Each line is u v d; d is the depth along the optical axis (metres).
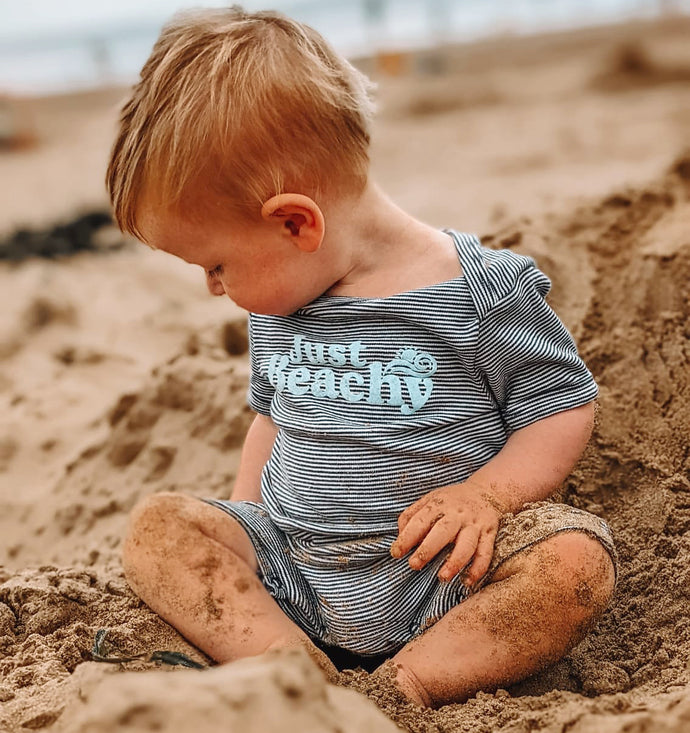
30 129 14.02
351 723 1.40
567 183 7.39
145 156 1.99
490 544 1.99
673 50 16.38
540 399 2.16
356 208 2.13
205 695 1.29
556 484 2.14
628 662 2.09
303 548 2.21
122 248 7.37
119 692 1.30
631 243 3.39
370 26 26.14
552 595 1.91
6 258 7.22
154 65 2.09
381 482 2.14
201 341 3.67
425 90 14.98
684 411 2.70
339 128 2.04
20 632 2.19
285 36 2.10
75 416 4.32
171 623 2.12
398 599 2.12
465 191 7.69
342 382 2.16
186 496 2.21
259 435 2.50
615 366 2.90
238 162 1.97
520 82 15.34
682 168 3.78
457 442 2.14
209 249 2.04
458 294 2.12
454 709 1.87
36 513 3.49
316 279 2.12
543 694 1.97
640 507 2.50
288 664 1.37
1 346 5.21
